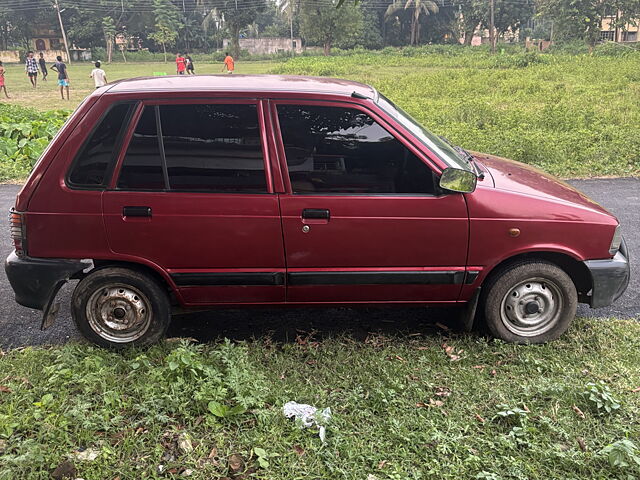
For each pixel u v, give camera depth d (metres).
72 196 3.73
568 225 3.85
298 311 4.73
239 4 69.50
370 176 3.77
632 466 2.83
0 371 3.73
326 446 3.05
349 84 4.23
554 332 4.09
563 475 2.86
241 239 3.77
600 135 11.56
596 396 3.37
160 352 3.95
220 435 3.12
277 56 71.19
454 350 4.03
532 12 65.75
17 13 73.12
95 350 3.93
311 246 3.79
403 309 4.76
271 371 3.78
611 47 41.88
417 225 3.78
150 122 3.71
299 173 3.74
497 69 34.94
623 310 4.70
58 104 21.17
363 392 3.55
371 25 77.56
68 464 2.89
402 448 3.04
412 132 3.86
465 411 3.36
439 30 77.31
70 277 3.99
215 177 3.73
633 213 7.35
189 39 80.94
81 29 72.31
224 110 3.72
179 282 3.86
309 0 63.62
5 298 5.05
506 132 11.55
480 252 3.85
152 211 3.72
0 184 9.61
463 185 3.66
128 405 3.36
